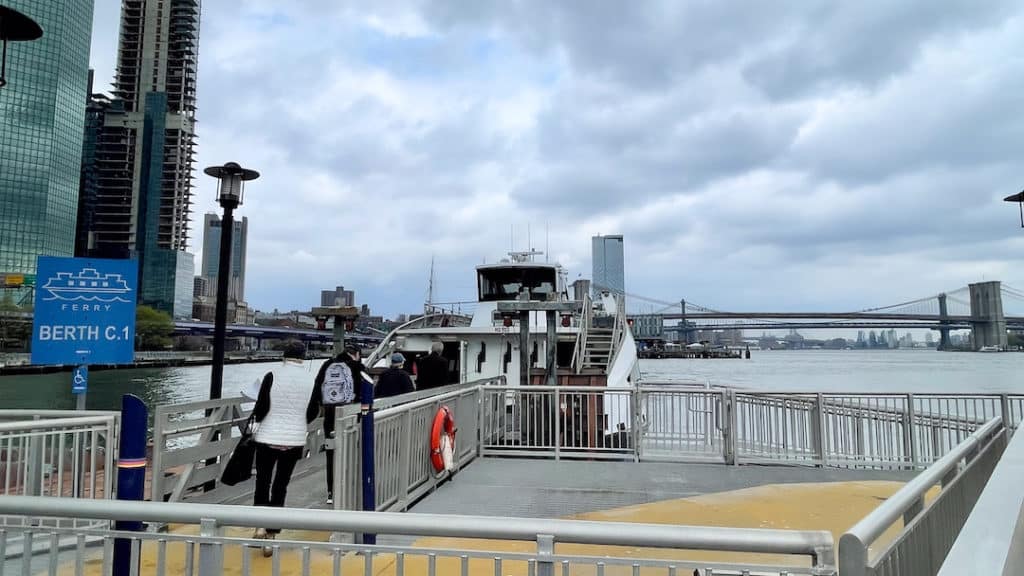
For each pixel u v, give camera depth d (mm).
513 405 9617
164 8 165875
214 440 6219
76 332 6953
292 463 5328
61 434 5352
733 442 8633
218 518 2641
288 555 4703
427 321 17875
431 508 6414
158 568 2695
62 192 122500
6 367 68500
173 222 158875
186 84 166000
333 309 11438
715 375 57812
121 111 158375
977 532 2018
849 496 6867
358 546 2551
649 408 9094
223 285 8203
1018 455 3244
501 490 7160
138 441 3070
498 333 14305
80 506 2725
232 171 8234
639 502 6656
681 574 4402
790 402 8766
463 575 2461
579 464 8656
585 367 14453
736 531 2299
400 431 6102
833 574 2238
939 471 3166
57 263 6918
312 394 5473
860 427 8578
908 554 2660
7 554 4441
